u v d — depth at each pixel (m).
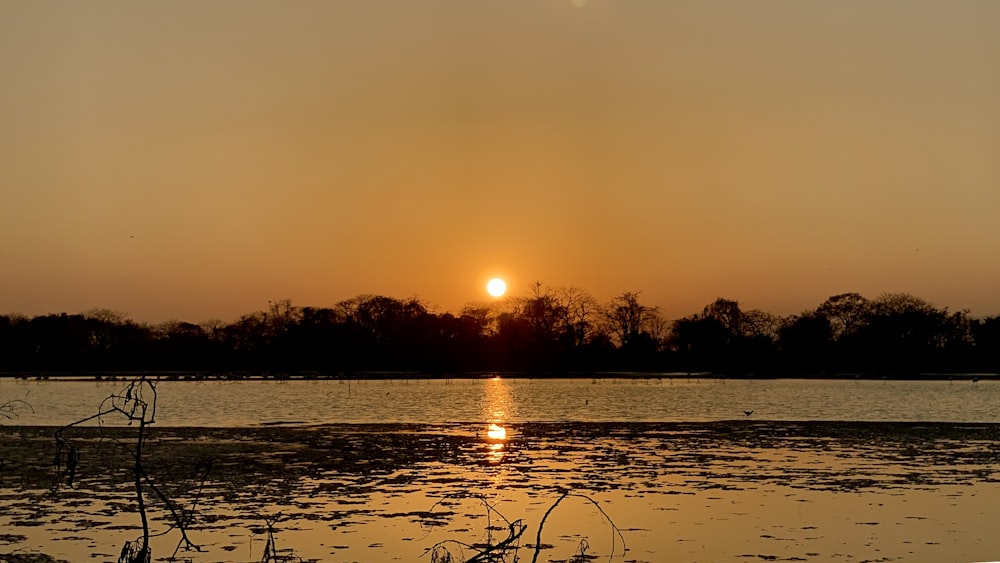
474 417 61.97
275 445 41.84
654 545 21.38
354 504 26.20
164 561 19.78
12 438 43.56
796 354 153.00
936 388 110.94
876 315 148.62
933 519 24.16
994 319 145.88
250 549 20.77
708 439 45.06
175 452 38.50
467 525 23.39
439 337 160.38
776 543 21.61
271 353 158.88
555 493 28.14
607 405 77.25
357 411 69.00
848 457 37.22
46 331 154.38
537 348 156.75
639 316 156.62
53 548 20.75
